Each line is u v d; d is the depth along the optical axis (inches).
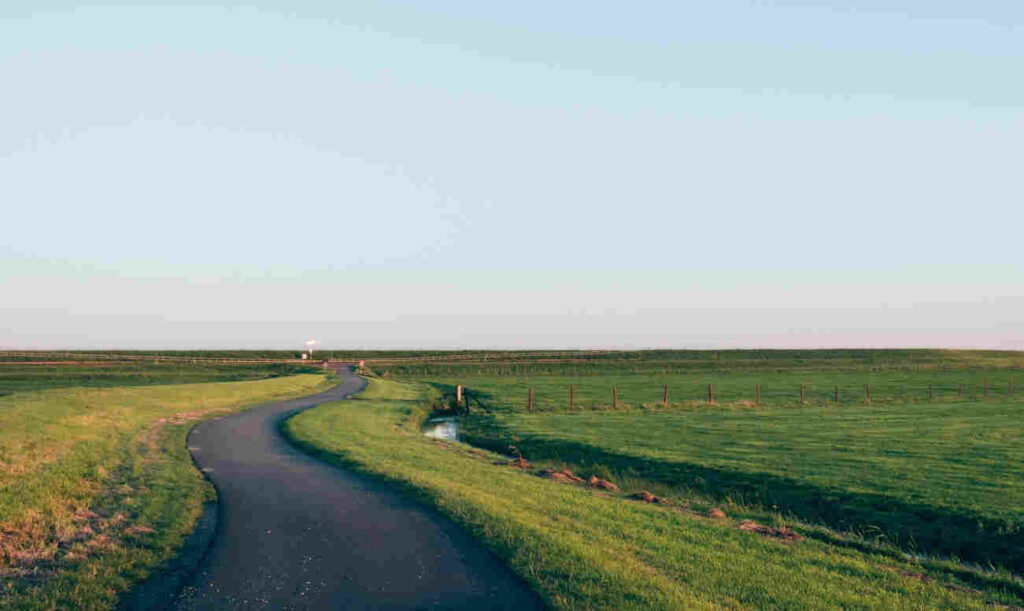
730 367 4771.2
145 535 484.4
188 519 528.4
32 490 590.6
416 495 612.7
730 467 892.6
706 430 1315.2
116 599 359.9
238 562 419.5
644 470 941.8
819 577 407.8
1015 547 548.1
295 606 345.4
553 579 375.6
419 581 381.1
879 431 1259.8
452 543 455.5
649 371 4165.8
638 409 1841.8
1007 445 1048.8
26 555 435.8
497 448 1232.8
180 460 837.2
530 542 442.6
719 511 624.7
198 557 432.5
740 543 484.7
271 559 425.4
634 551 439.8
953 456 941.2
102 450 846.5
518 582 378.3
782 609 343.9
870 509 677.9
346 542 460.8
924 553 572.4
